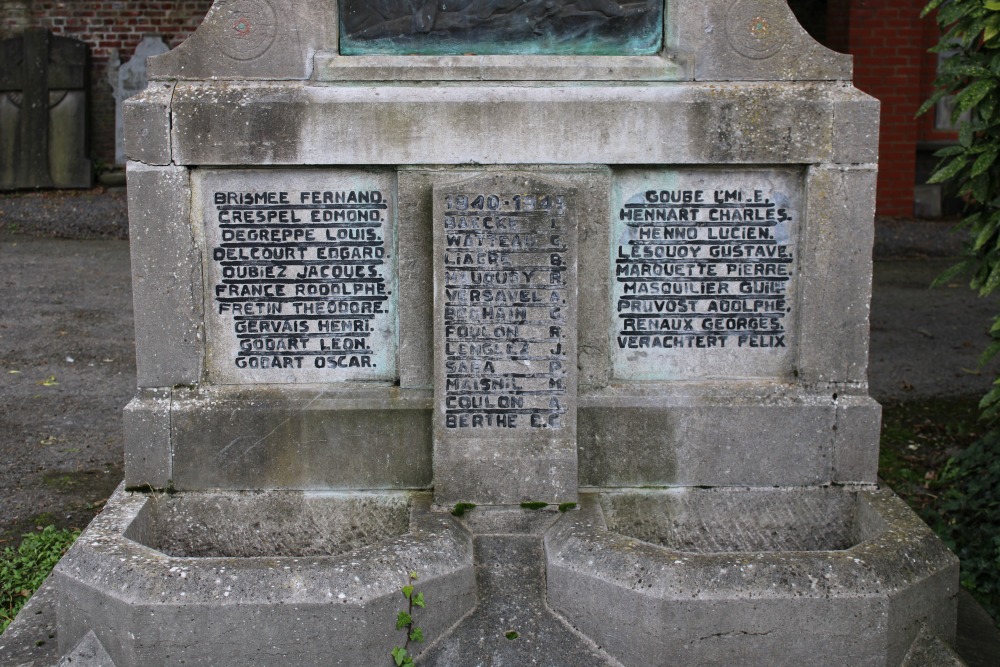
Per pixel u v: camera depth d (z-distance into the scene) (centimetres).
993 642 371
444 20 386
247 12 377
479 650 342
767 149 382
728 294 398
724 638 326
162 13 1259
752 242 395
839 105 380
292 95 376
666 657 328
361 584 329
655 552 342
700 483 401
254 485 398
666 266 396
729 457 399
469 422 383
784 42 382
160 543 395
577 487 391
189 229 385
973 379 698
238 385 399
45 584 393
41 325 795
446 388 381
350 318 397
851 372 398
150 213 382
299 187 387
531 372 380
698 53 382
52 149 1223
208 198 386
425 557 346
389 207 389
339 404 393
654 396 396
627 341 400
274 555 396
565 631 348
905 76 1115
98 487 528
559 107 377
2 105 1218
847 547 400
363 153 379
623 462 400
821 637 327
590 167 383
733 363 403
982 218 476
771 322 400
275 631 323
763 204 392
